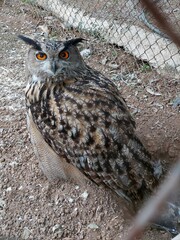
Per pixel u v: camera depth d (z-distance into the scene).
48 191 0.99
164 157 1.04
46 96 0.91
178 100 1.22
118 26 1.43
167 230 0.87
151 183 0.88
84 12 1.53
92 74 0.97
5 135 1.12
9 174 1.03
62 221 0.94
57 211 0.95
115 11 1.48
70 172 0.97
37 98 0.93
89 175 0.90
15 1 1.68
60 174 0.99
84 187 0.99
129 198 0.89
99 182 0.90
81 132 0.87
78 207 0.96
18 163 1.05
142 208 0.87
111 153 0.86
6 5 1.67
